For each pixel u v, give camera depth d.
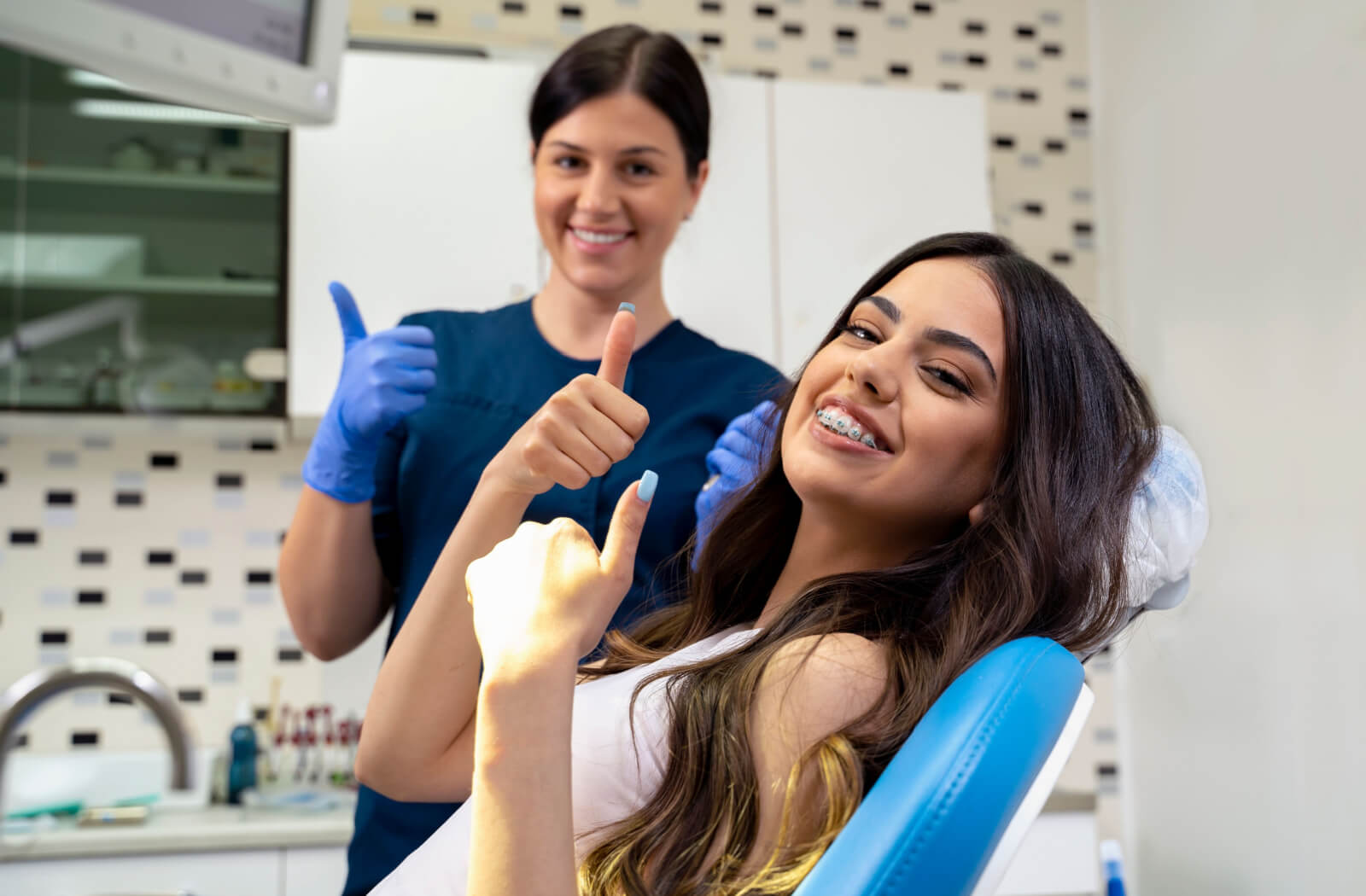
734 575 1.11
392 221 2.61
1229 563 2.69
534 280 2.63
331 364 2.57
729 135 2.75
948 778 0.64
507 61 2.74
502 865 0.67
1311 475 2.42
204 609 2.81
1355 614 2.28
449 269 2.61
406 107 2.63
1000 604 0.86
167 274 2.55
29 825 2.19
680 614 1.17
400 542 1.55
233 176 2.59
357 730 2.76
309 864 2.20
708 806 0.79
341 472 1.41
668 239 1.53
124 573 2.79
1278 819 2.51
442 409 1.50
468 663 1.06
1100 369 0.94
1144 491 0.98
